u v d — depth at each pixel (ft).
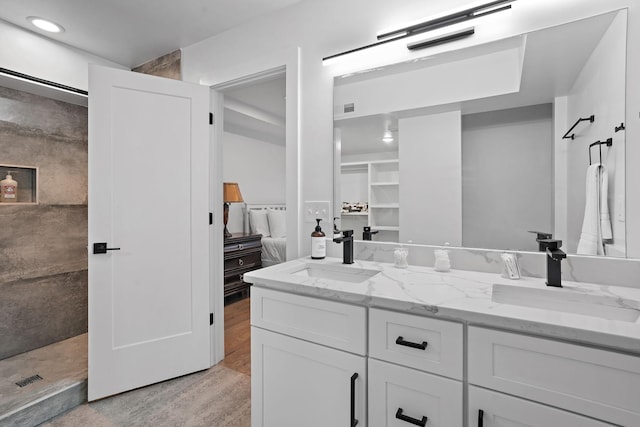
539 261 4.33
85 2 6.09
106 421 5.52
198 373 7.14
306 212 6.12
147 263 6.59
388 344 3.41
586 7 3.98
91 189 6.10
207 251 7.25
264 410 4.35
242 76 6.90
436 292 3.59
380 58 5.36
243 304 12.17
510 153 4.53
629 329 2.51
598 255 4.00
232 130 15.42
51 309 8.08
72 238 8.48
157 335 6.68
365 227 5.60
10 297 7.38
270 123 14.37
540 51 4.28
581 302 3.58
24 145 7.60
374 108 5.47
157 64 8.38
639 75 3.72
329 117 5.85
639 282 3.78
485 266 4.69
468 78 4.77
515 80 4.46
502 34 4.48
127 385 6.36
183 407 5.91
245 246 13.03
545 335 2.73
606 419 2.50
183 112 6.98
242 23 6.84
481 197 4.76
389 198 5.41
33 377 6.30
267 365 4.32
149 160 6.62
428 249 5.10
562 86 4.18
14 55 6.81
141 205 6.54
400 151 5.30
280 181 18.63
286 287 4.07
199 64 7.59
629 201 3.82
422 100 5.10
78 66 7.90
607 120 3.92
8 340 7.32
